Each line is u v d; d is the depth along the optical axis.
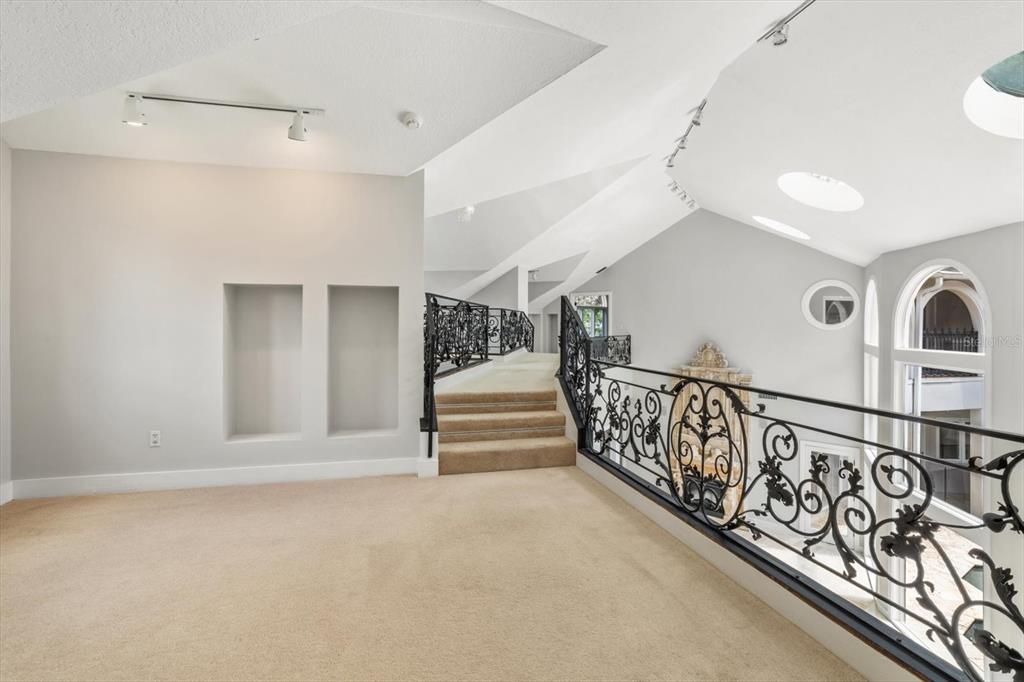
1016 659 1.16
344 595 1.88
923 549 1.36
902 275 5.14
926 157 3.19
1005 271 3.62
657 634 1.64
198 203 3.25
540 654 1.54
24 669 1.47
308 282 3.41
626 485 2.93
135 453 3.17
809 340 7.50
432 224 6.28
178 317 3.21
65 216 3.05
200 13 1.42
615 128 3.82
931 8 2.14
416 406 3.60
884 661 1.38
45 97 1.60
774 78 3.23
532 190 5.98
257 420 3.60
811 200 5.02
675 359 8.87
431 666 1.48
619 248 8.76
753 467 7.86
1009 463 1.19
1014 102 2.58
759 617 1.74
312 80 2.55
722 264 8.34
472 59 2.46
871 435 6.74
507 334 7.87
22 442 3.01
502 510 2.79
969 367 4.14
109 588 1.94
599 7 2.02
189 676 1.44
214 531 2.50
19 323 3.00
